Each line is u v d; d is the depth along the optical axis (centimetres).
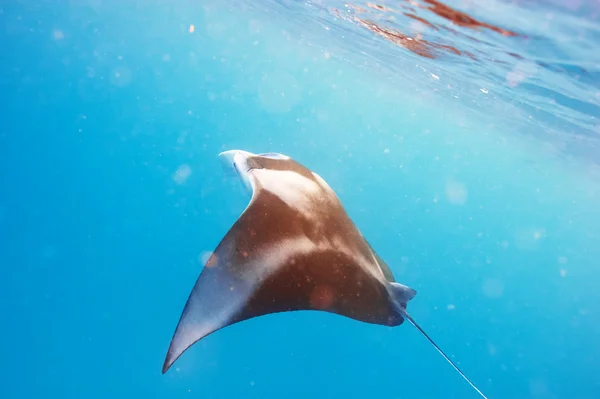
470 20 671
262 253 375
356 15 1002
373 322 411
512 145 2597
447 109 2431
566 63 709
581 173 2422
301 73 5453
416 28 867
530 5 525
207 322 323
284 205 430
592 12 485
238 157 581
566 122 1228
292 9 1360
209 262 350
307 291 380
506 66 878
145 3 3906
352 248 448
